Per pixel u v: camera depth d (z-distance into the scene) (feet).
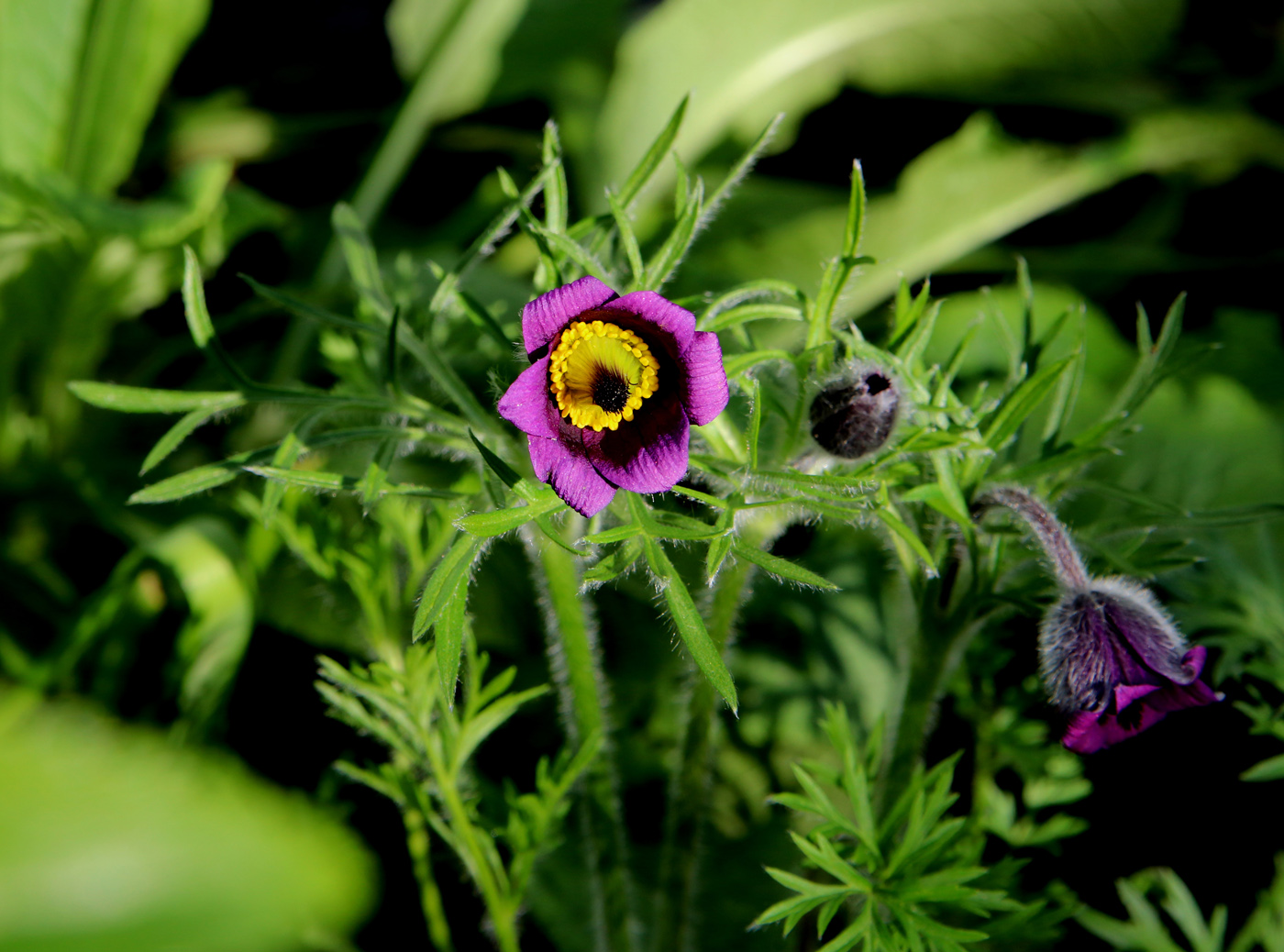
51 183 2.17
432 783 1.87
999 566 1.81
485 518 1.64
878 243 2.71
